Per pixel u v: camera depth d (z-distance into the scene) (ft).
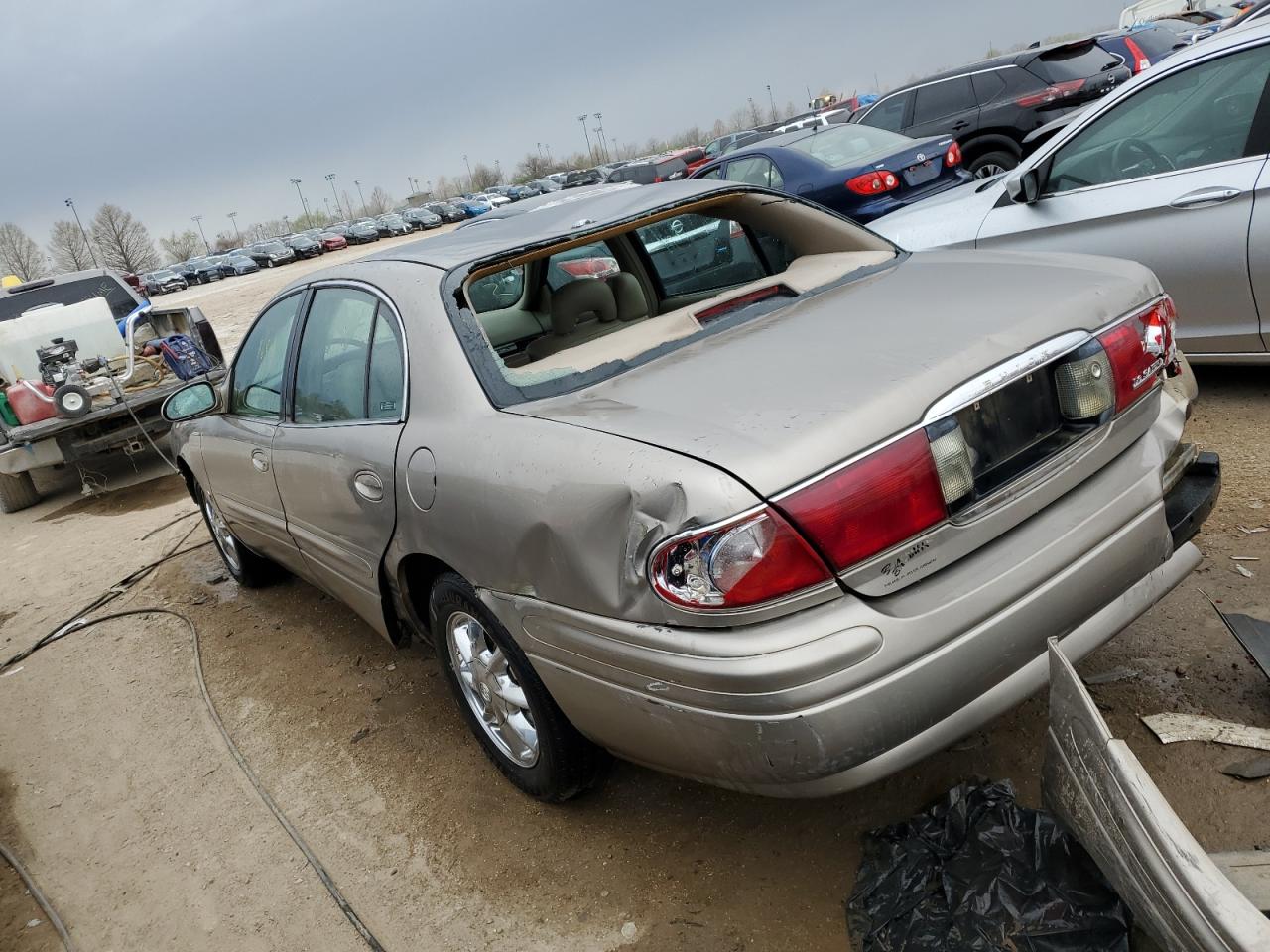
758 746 5.99
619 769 9.40
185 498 24.43
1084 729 5.63
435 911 8.23
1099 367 7.18
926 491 6.21
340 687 12.48
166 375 27.78
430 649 12.97
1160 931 5.25
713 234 11.50
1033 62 31.22
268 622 15.10
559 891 8.10
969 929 6.30
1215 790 7.39
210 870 9.48
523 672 7.95
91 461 31.04
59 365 25.22
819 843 7.86
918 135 33.50
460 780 9.96
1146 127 13.91
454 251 9.57
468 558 7.87
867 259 9.82
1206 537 10.96
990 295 7.76
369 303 9.61
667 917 7.52
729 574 5.82
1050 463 6.90
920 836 7.27
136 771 11.67
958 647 6.20
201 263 177.17
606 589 6.49
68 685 14.49
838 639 5.88
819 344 7.41
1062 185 14.97
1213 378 15.65
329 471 10.02
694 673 6.05
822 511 5.88
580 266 11.79
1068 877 6.41
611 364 8.07
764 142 29.48
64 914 9.32
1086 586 6.82
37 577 20.51
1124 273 7.91
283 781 10.73
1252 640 8.18
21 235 344.90
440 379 8.34
